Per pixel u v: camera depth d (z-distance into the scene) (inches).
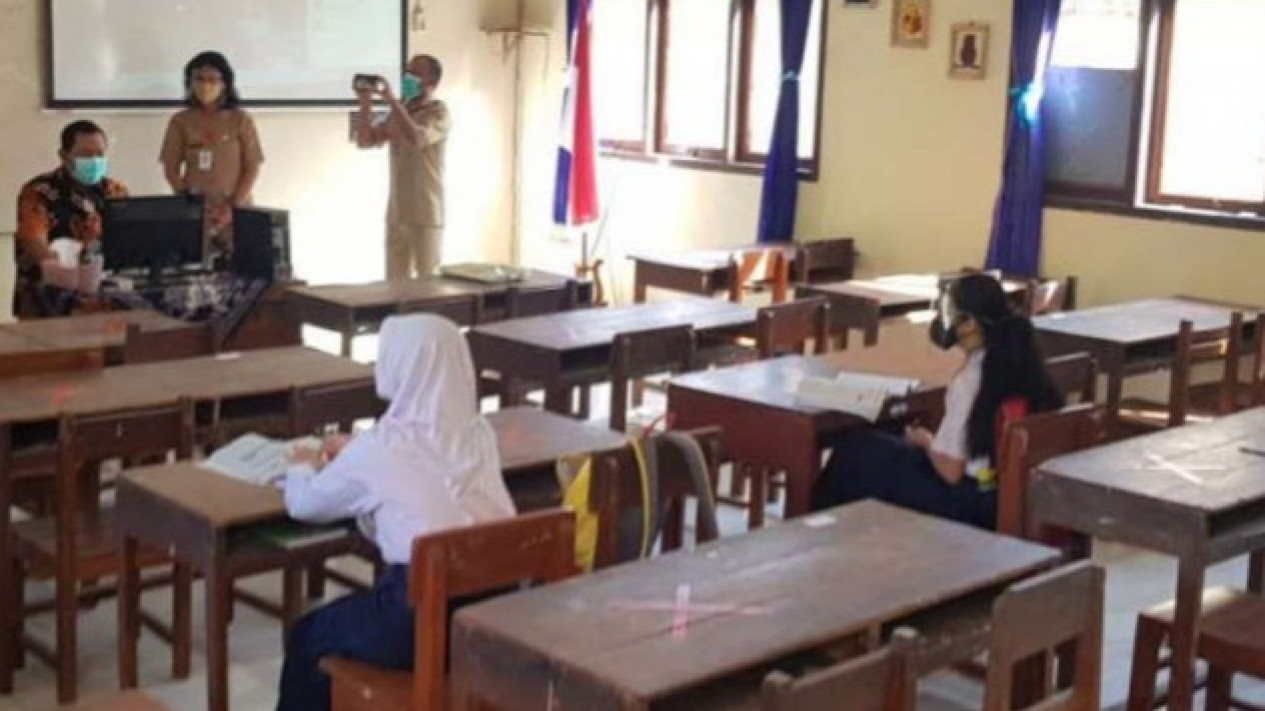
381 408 167.5
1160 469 147.9
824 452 185.2
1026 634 103.3
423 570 113.4
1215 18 264.8
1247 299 261.9
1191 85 269.1
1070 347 227.5
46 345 191.8
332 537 138.6
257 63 337.4
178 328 195.0
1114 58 275.3
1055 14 277.9
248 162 290.4
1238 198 265.3
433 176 307.9
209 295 246.2
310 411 162.4
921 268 305.3
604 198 365.4
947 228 300.2
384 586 126.3
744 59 337.1
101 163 255.6
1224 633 135.7
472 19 373.1
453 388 128.6
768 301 307.4
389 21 356.8
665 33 350.9
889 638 108.0
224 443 168.6
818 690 90.8
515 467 146.3
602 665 97.9
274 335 252.1
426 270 310.5
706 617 106.5
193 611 175.9
